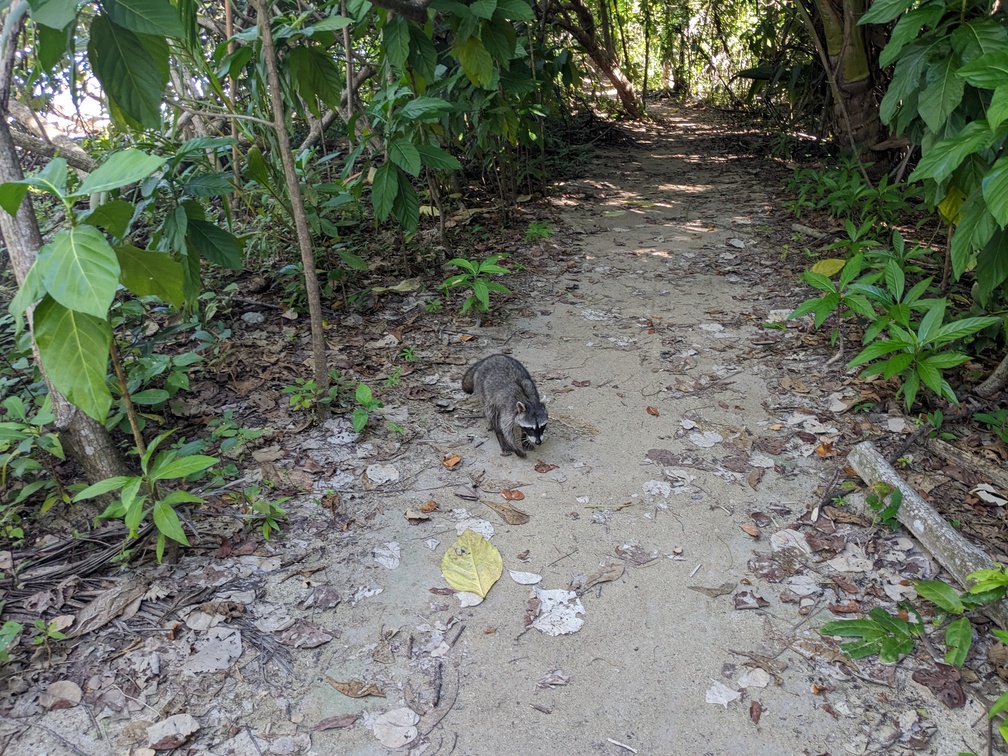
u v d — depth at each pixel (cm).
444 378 294
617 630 187
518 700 169
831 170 499
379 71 354
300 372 287
